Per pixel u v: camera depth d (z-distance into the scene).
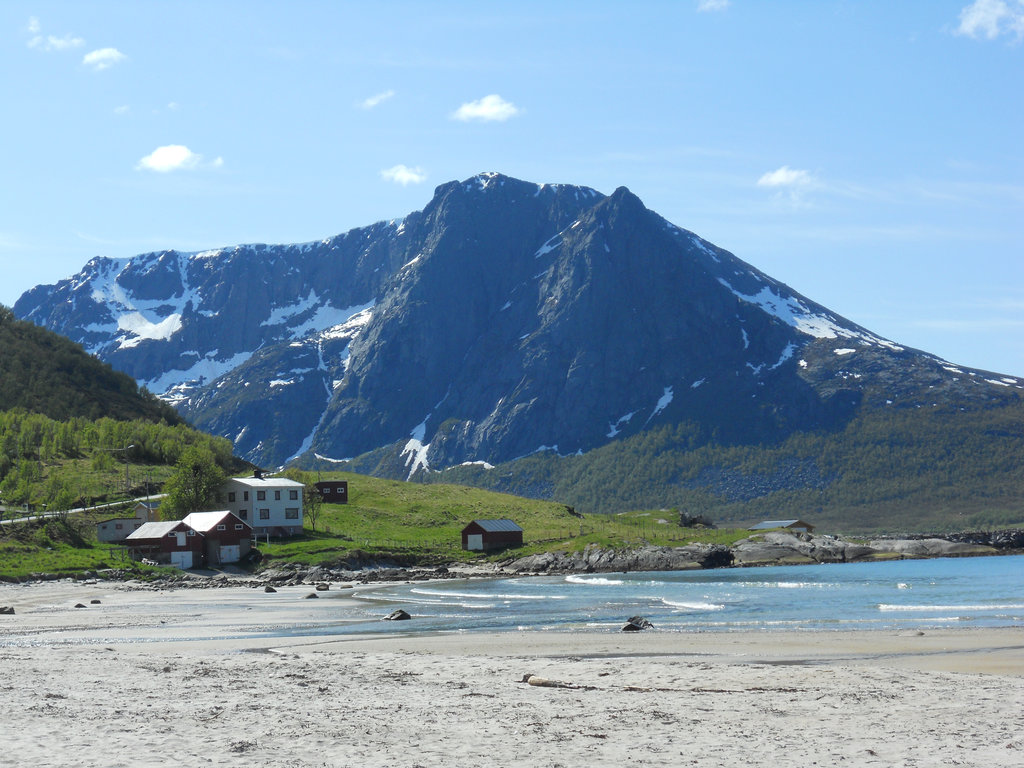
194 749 25.84
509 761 25.12
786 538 199.12
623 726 29.67
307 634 65.69
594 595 105.00
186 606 94.88
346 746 26.67
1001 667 43.38
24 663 45.16
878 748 26.52
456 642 58.41
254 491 180.00
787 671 41.81
